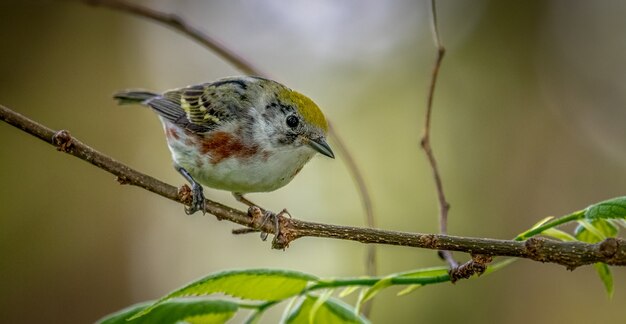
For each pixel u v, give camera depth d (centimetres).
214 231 1416
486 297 1249
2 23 1361
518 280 1269
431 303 1248
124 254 1353
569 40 1493
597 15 1481
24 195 1296
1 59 1355
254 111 769
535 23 1506
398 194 1403
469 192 1393
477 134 1449
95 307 1304
